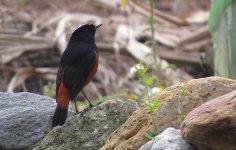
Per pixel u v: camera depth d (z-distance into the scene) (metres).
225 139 6.89
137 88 15.58
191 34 18.25
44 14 18.91
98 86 16.19
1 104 9.91
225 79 8.16
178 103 8.02
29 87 16.25
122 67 16.83
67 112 9.43
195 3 20.83
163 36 18.09
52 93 13.69
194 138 6.96
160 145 7.06
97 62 10.20
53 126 9.19
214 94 8.03
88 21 18.19
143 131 7.97
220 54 12.58
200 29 18.33
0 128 9.52
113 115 8.88
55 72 16.56
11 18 18.52
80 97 15.54
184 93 8.05
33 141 9.48
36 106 9.84
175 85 8.29
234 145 6.88
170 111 7.99
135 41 17.16
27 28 18.38
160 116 7.97
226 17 12.13
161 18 18.95
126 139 8.12
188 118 7.10
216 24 12.48
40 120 9.58
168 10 20.84
